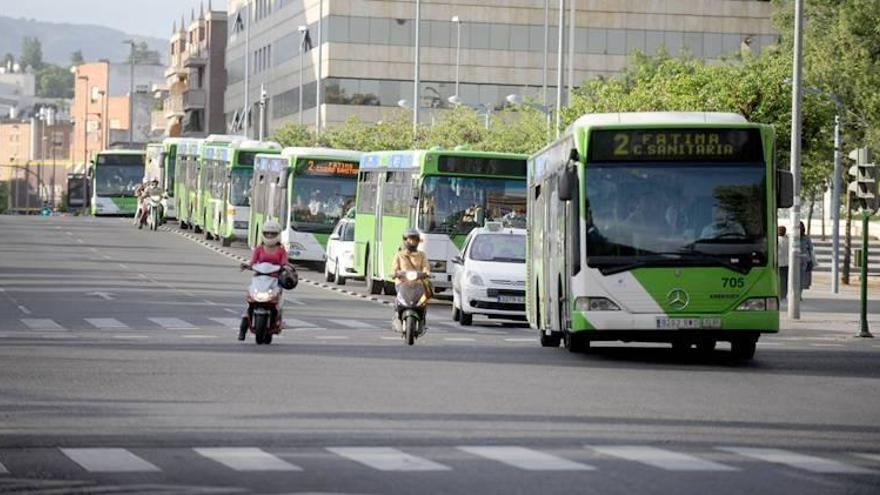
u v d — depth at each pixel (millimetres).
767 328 47188
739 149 47406
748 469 25672
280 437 29094
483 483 23766
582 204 47375
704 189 47312
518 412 33656
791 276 74875
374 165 89438
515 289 66750
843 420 33781
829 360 50969
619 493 22922
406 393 37375
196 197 150375
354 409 33812
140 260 113875
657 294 47062
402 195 82188
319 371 43125
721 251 47125
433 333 62156
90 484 23562
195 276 98375
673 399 37312
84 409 33531
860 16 109625
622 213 47281
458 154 79562
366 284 98250
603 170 47375
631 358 50031
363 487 23312
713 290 47062
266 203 117562
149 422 31297
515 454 27000
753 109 90750
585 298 47281
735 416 33969
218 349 50781
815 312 80438
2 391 37156
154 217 158125
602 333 47562
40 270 101500
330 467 25328
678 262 47062
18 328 60031
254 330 53250
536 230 57094
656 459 26609
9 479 24031
